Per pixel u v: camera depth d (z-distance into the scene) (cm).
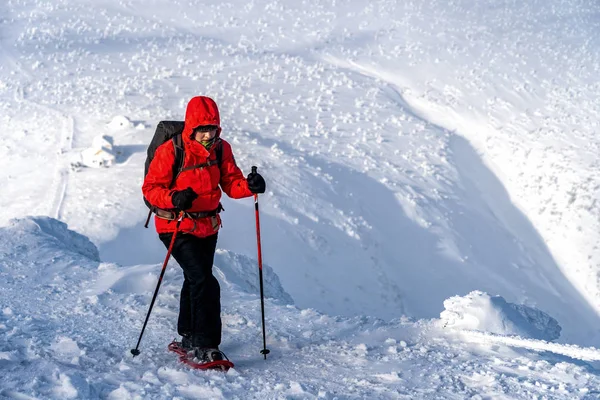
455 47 6419
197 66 5688
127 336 550
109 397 394
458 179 4559
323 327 589
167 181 459
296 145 4444
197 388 415
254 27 6744
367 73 6028
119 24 6450
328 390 426
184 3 7075
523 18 7131
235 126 4569
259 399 404
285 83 5550
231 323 596
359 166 4362
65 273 745
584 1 7700
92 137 4275
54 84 5091
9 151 4153
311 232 3575
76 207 3494
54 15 6469
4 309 601
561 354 509
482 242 4006
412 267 3606
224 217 3488
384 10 7181
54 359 471
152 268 739
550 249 4088
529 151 4847
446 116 5391
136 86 5106
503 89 5703
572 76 5909
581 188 4381
